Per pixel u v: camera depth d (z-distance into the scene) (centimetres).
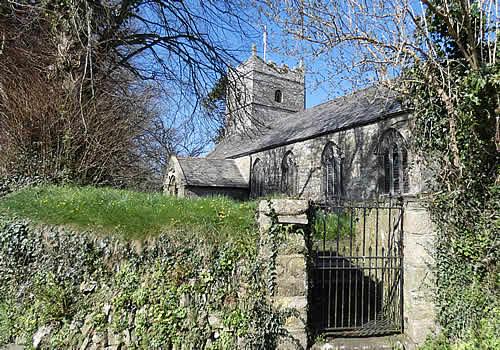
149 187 1808
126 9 1095
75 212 523
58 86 866
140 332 458
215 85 1244
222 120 1289
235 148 3216
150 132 1414
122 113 1067
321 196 1905
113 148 940
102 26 1067
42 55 903
